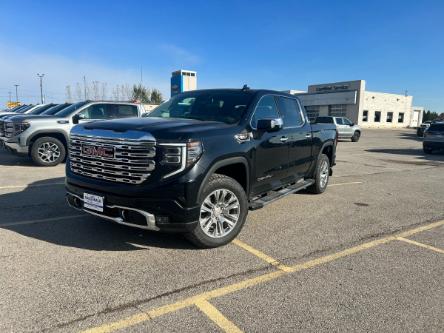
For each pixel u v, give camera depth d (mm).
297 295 3514
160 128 4125
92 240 4633
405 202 7543
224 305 3285
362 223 5941
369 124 52188
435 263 4402
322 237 5191
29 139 10062
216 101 5438
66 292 3379
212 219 4426
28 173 9125
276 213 6320
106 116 11312
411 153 19062
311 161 7117
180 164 3977
